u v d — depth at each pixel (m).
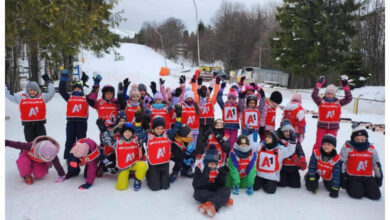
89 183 4.11
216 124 4.36
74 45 10.73
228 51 54.31
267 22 55.62
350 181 4.04
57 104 11.98
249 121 5.25
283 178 4.38
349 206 3.71
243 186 4.23
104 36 12.06
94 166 4.17
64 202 3.61
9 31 7.39
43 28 8.27
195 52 66.50
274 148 4.12
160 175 4.18
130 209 3.47
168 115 5.24
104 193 3.92
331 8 22.31
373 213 3.53
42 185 4.13
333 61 22.00
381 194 4.12
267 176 4.08
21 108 5.07
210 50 59.34
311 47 21.83
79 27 8.34
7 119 8.95
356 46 21.16
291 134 4.14
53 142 4.32
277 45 23.91
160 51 71.94
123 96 5.29
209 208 3.28
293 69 22.55
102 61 47.50
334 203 3.79
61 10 7.72
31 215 3.27
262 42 46.81
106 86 5.18
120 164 4.02
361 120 11.23
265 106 5.39
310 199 3.90
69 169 4.40
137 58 57.59
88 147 4.08
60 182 4.26
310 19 22.66
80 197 3.77
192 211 3.46
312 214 3.47
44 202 3.59
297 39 22.55
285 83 33.47
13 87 13.42
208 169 3.61
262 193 4.08
